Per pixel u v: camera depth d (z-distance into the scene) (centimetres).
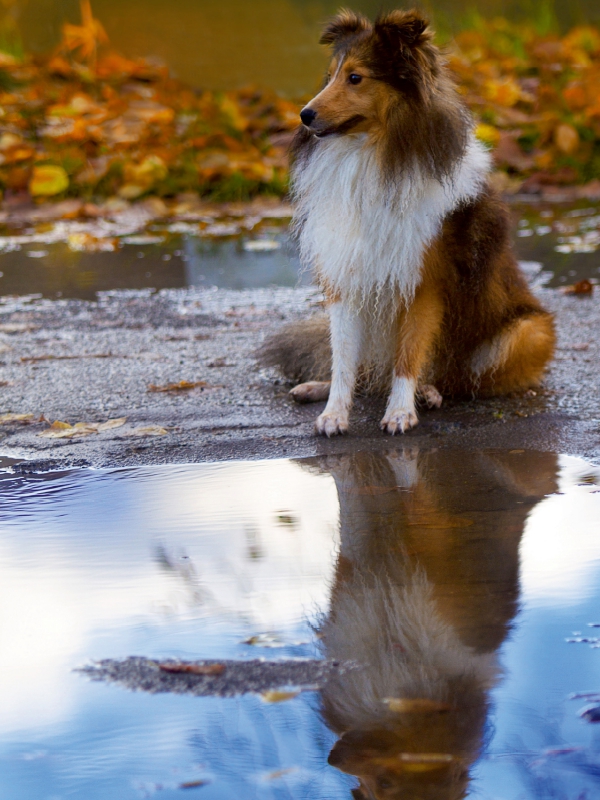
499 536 446
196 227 1525
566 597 378
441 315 671
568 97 1850
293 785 268
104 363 823
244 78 2409
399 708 303
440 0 2827
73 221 1570
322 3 2830
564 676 318
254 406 702
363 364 715
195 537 459
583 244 1308
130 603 385
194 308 1034
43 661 340
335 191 645
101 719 303
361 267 645
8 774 276
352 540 448
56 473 566
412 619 364
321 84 669
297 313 1004
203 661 336
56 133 1731
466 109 655
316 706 305
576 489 511
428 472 553
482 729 291
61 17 2848
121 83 2092
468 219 664
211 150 1733
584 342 850
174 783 270
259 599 386
